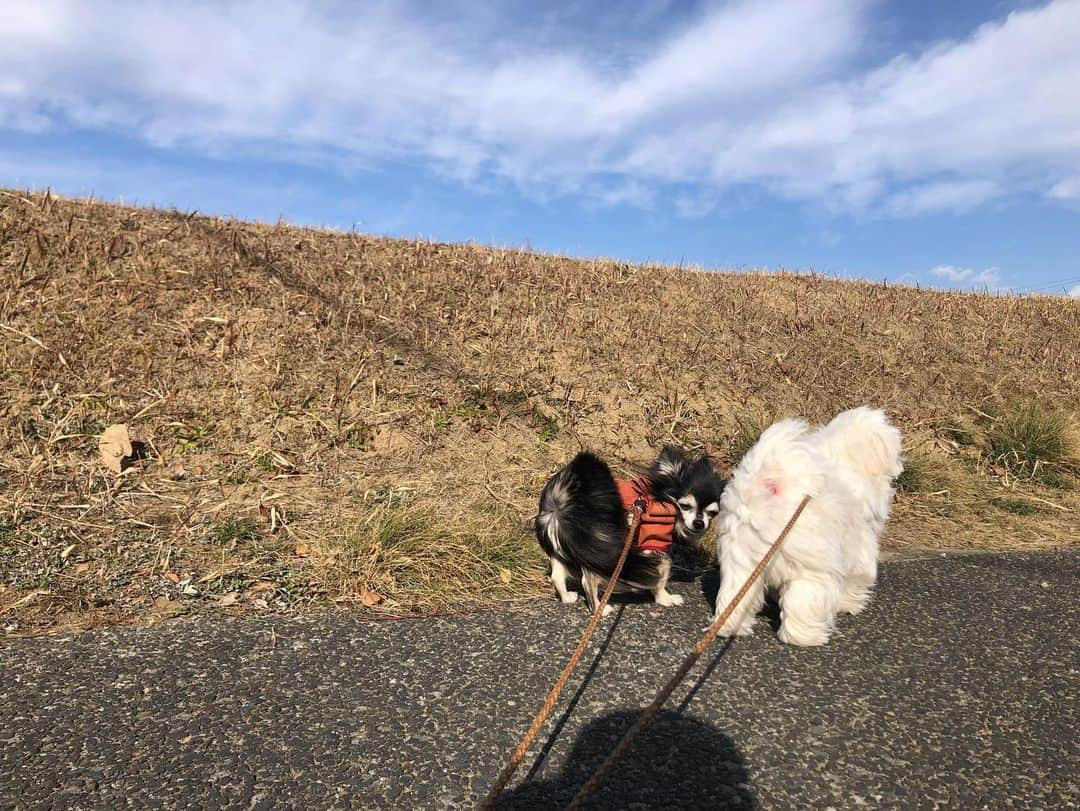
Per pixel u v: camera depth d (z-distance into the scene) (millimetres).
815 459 1212
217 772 806
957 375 2975
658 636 1214
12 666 998
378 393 2137
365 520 1540
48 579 1269
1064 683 1094
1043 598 1448
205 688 971
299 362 2184
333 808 760
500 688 1010
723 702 999
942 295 3875
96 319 2145
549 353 2520
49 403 1841
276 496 1679
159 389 1968
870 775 855
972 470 2408
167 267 2461
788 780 839
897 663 1141
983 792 834
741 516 1203
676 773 840
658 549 1340
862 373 2852
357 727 901
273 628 1161
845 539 1239
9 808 735
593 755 866
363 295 2580
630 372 2512
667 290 3262
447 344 2441
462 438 2043
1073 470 2445
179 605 1225
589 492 1304
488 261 3170
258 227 3059
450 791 792
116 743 846
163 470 1735
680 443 2242
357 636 1151
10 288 2180
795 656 1152
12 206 2605
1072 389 2998
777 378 2693
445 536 1518
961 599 1424
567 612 1307
